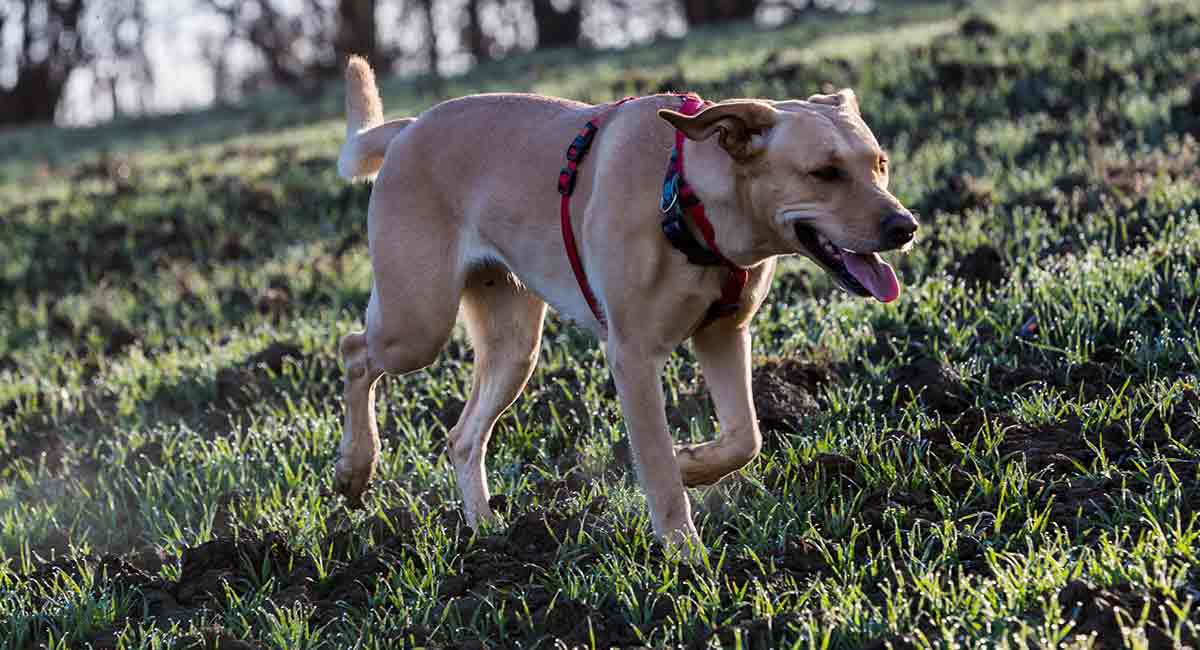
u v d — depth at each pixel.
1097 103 10.03
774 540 4.10
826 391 5.34
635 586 3.87
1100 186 7.45
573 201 4.11
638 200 3.87
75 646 4.03
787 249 3.71
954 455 4.49
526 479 5.00
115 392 6.95
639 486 4.51
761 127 3.63
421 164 4.61
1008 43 12.61
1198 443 4.32
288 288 8.90
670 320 3.93
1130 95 9.80
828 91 11.68
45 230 12.21
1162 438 4.40
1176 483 3.99
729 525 4.27
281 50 38.88
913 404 4.97
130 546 5.03
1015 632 3.22
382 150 4.98
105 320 9.19
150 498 5.18
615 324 3.98
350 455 4.80
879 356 5.62
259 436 5.71
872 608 3.46
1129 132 8.91
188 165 14.50
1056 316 5.44
